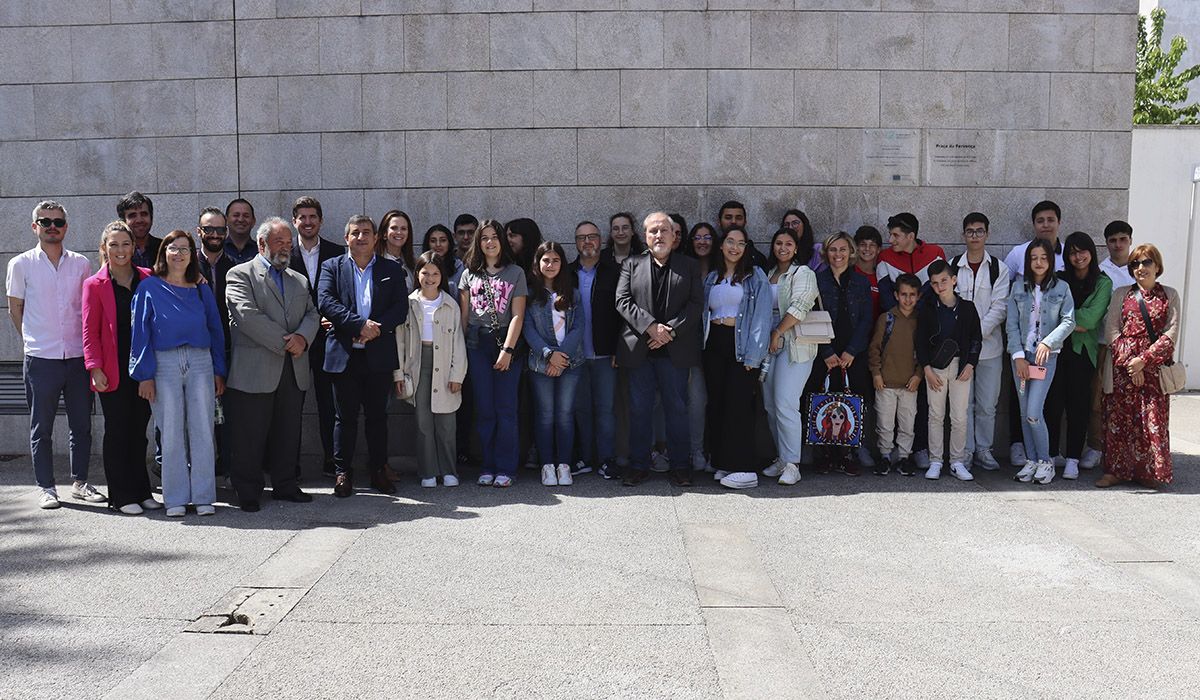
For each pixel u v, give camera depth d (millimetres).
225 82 8117
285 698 3652
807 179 7969
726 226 7562
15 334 8344
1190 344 13227
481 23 7941
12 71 8234
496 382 7121
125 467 6348
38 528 5953
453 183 8047
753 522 6066
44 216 6438
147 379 6125
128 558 5320
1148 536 5781
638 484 7109
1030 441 7367
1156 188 13070
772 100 7926
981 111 7949
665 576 5031
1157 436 6879
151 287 6156
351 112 8062
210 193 8180
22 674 3846
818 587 4871
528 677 3832
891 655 4047
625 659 4000
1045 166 7984
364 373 6770
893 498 6699
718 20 7871
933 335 7270
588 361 7344
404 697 3660
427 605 4605
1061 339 7113
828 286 7340
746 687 3750
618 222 7492
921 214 8000
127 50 8164
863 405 7172
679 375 6992
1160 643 4160
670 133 7953
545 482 7105
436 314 6969
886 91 7922
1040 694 3689
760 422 7930
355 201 8109
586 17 7898
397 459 8086
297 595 4730
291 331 6453
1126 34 7906
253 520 6121
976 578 5012
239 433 6359
